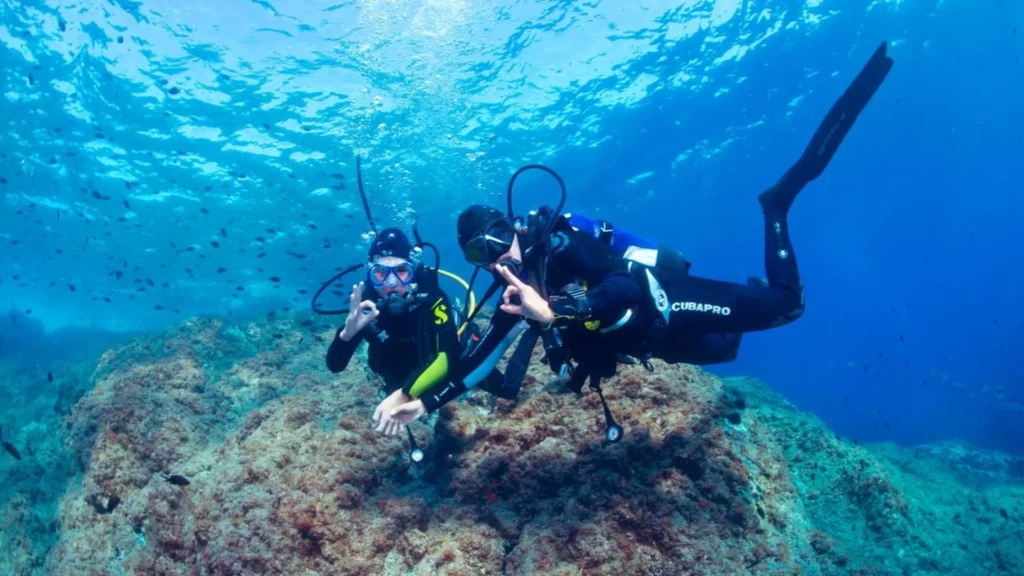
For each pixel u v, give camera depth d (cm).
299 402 487
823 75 2142
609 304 281
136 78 1471
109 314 3067
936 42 2150
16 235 2258
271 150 1777
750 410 514
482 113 1866
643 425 429
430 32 1521
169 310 2788
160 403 548
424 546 356
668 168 2573
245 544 349
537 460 405
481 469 405
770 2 1750
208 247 2255
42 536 529
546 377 504
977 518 513
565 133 2109
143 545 421
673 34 1770
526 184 2369
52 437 658
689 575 342
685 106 2144
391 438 447
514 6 1530
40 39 1368
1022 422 2745
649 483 390
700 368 516
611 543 345
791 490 454
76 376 777
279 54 1480
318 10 1391
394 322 390
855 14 1895
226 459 444
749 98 2184
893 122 2742
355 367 605
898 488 492
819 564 400
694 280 346
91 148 1719
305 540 362
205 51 1427
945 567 423
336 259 2447
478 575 343
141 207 2009
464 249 323
